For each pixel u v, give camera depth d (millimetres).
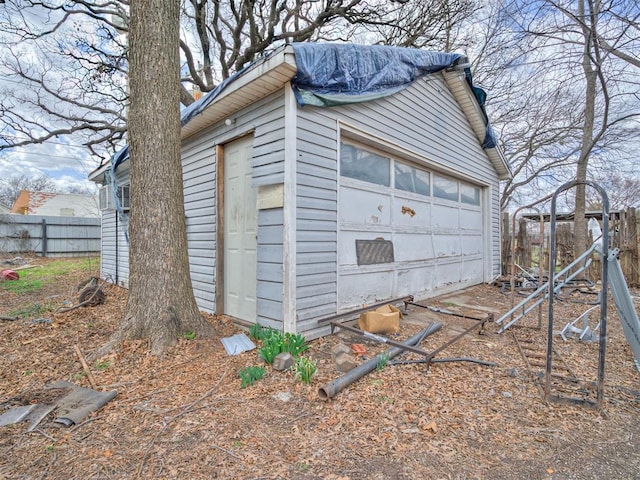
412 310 5367
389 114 4949
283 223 3627
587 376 2873
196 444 1935
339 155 4188
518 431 2066
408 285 5711
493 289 7488
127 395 2512
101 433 2047
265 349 3057
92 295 5500
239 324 4352
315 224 3867
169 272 3498
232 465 1758
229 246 4781
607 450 1896
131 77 3502
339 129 4168
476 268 8156
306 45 3447
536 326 4438
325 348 3537
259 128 3979
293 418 2199
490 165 8594
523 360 3244
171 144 3533
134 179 3514
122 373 2863
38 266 11414
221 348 3414
